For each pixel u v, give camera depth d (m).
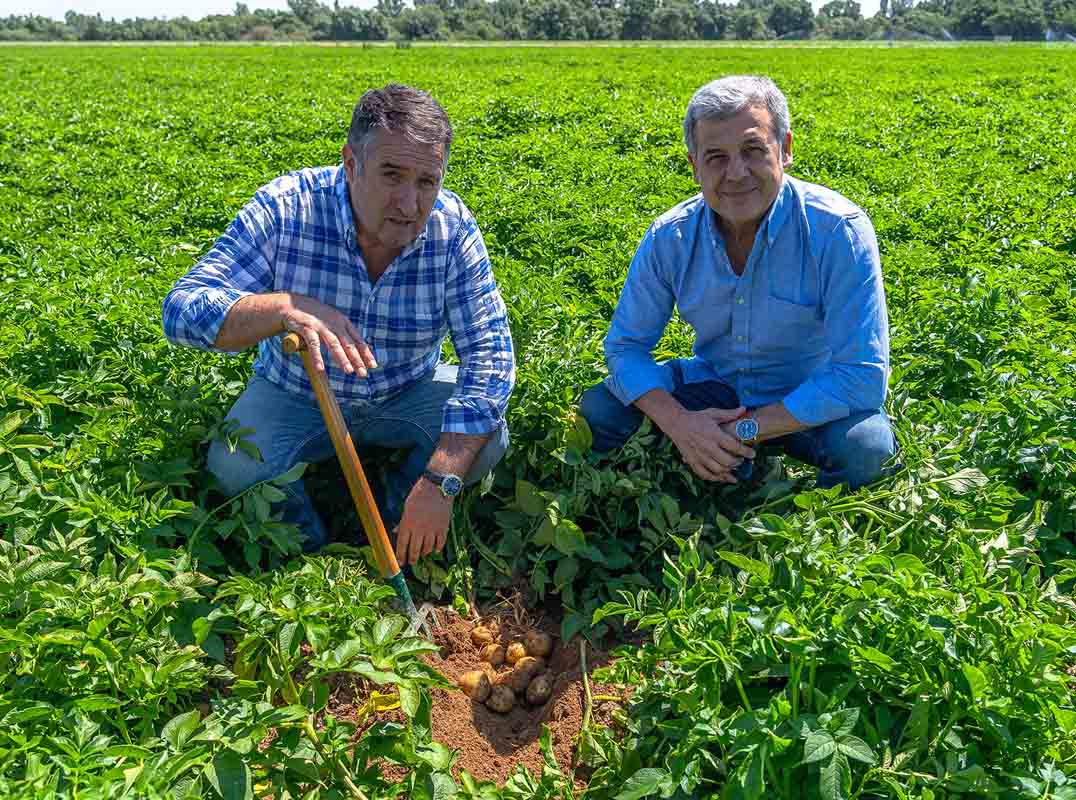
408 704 2.64
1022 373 4.24
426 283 3.64
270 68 32.78
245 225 3.54
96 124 14.16
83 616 2.84
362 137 3.21
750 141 3.36
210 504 3.82
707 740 2.54
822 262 3.60
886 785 2.42
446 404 3.63
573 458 3.73
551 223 7.12
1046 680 2.52
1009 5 105.06
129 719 2.82
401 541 3.52
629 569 3.75
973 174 9.90
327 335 3.16
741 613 2.69
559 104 16.23
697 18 117.94
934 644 2.59
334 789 2.63
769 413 3.67
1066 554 3.69
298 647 2.86
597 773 2.83
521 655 3.46
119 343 4.35
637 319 3.94
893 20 122.62
